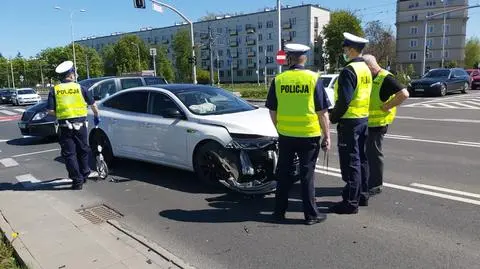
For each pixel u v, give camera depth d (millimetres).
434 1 93500
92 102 6805
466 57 110125
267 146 5590
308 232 4520
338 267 3727
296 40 97188
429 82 24312
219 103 6746
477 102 20078
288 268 3748
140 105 7148
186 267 3797
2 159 9430
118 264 3771
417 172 6758
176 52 102250
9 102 39156
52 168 8219
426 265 3699
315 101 4465
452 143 9336
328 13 99625
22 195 6086
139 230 4758
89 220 5113
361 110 4871
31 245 4184
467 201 5285
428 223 4621
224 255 4055
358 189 4969
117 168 7730
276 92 4598
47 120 11461
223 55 109438
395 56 92750
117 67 103312
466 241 4145
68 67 6480
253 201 5602
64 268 3684
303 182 4676
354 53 4879
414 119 14117
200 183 6535
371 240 4250
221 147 5891
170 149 6527
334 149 9023
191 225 4852
